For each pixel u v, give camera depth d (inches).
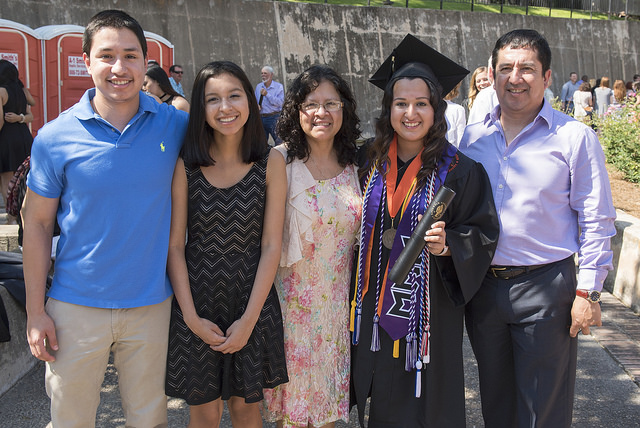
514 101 97.4
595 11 896.9
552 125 98.0
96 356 91.7
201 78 92.5
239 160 96.3
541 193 97.3
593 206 95.3
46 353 89.3
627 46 784.9
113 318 91.0
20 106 250.5
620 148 311.4
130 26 88.1
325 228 101.5
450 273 103.7
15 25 376.2
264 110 449.1
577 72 759.7
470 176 100.1
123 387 97.0
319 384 103.2
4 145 247.3
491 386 107.0
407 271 92.4
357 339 104.0
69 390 91.5
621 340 166.6
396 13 678.5
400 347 101.6
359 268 104.0
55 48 396.8
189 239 98.3
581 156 95.6
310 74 100.5
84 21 531.2
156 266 92.7
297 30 629.3
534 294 98.3
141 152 89.9
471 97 205.8
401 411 103.0
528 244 98.3
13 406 129.6
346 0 751.1
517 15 730.8
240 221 95.3
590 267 95.6
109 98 87.7
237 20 600.7
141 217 89.7
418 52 104.3
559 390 99.6
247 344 96.8
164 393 98.0
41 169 88.0
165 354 97.3
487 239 98.1
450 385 102.8
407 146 103.8
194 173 95.3
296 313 102.8
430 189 99.6
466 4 800.3
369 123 656.4
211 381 97.0
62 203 90.4
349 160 106.2
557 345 98.0
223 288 96.5
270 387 99.4
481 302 104.1
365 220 103.7
